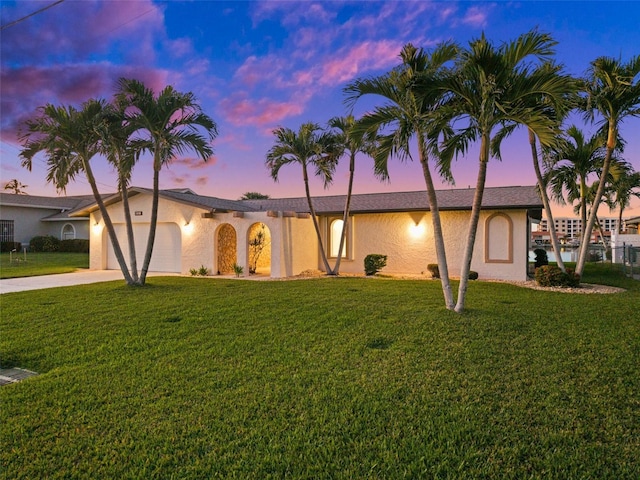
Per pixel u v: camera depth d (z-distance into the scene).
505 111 6.70
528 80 6.65
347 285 11.63
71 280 13.55
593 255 25.12
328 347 5.43
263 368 4.66
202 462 2.84
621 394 3.83
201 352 5.27
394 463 2.80
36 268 17.69
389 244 15.88
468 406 3.62
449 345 5.43
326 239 17.03
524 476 2.65
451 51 7.30
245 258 14.96
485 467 2.74
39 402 3.81
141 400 3.83
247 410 3.60
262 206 19.30
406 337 5.84
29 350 5.47
